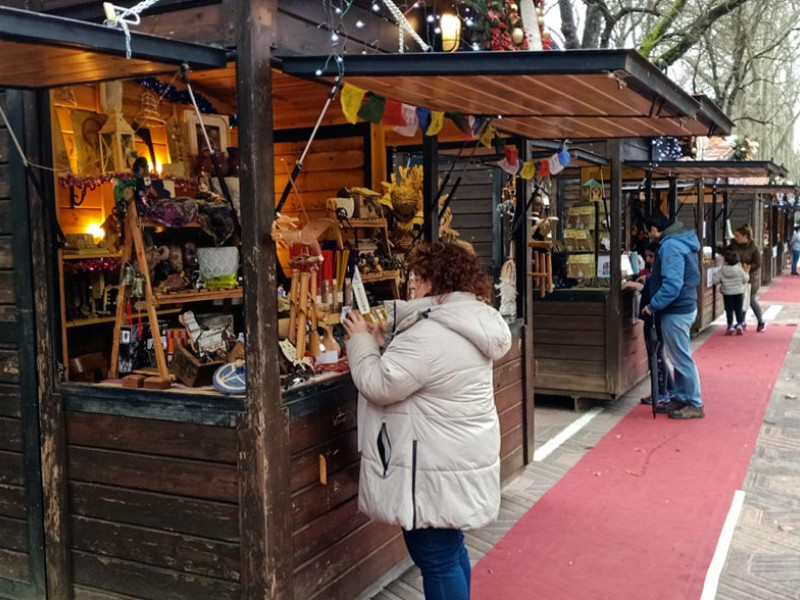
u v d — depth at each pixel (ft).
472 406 9.47
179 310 12.59
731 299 40.06
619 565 13.20
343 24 11.39
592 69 8.70
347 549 11.34
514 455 17.40
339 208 13.93
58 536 11.02
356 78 9.66
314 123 16.61
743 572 12.91
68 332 11.71
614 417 23.72
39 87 10.37
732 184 48.11
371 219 14.53
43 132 10.68
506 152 14.79
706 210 52.39
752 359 33.06
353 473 11.43
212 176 11.64
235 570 9.86
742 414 23.53
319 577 10.71
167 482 10.25
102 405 10.62
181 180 11.27
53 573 11.11
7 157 10.95
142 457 10.40
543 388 25.40
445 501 9.30
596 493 16.74
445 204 14.28
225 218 10.93
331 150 16.88
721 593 12.17
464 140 17.29
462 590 9.66
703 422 22.65
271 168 9.71
